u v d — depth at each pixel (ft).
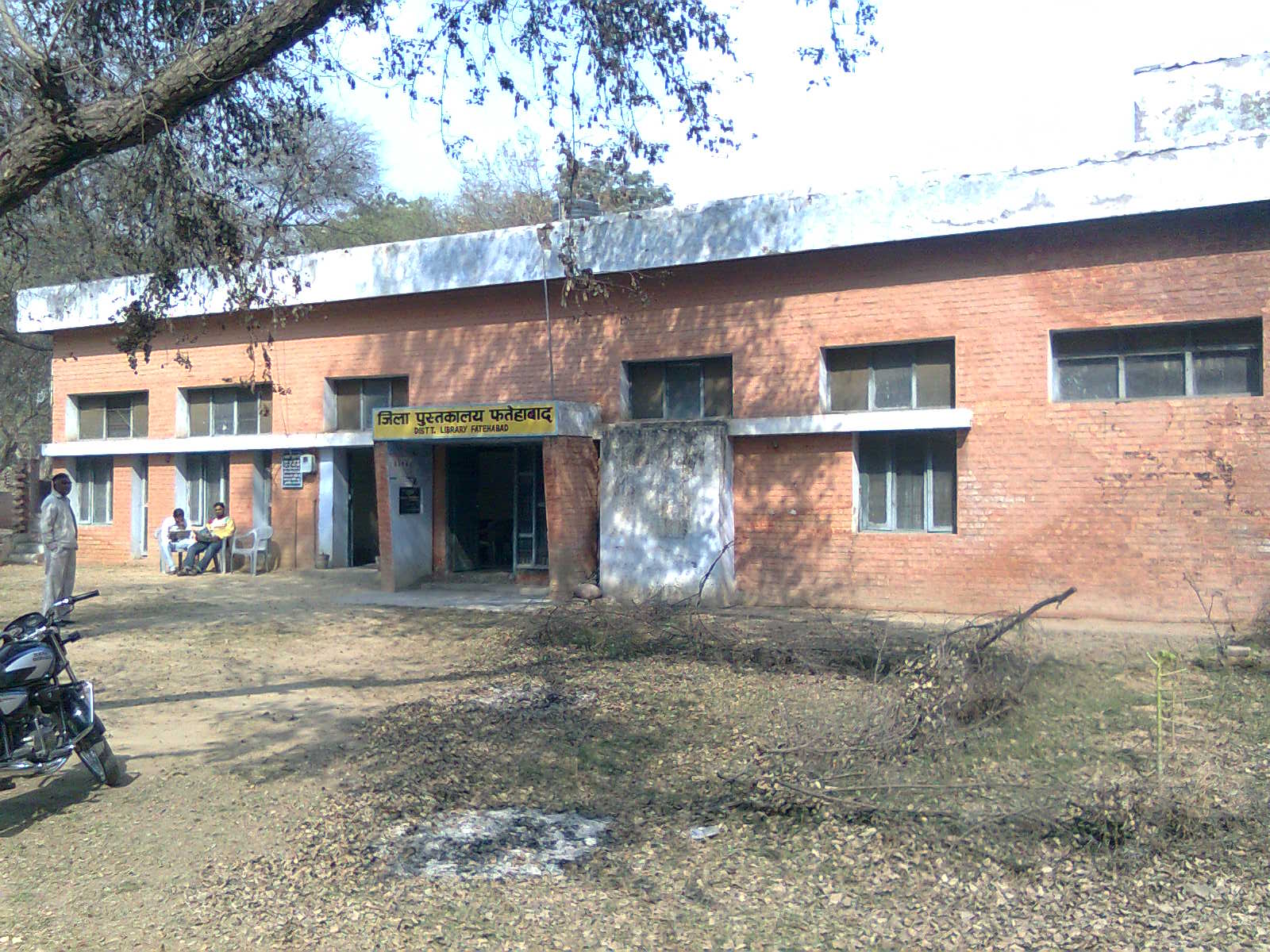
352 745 26.35
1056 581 43.11
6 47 30.01
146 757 25.62
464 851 18.90
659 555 49.67
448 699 31.19
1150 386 42.29
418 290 56.80
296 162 35.76
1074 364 43.65
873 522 48.34
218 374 65.87
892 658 34.58
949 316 45.14
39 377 100.94
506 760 24.54
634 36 31.78
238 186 34.73
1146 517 41.60
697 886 17.13
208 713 29.84
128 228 34.22
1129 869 17.04
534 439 51.70
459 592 55.11
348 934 15.72
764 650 36.52
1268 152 38.42
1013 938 15.05
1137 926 15.26
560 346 54.29
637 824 20.12
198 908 16.88
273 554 64.85
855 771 21.90
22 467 77.15
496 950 15.10
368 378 61.93
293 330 62.90
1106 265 42.14
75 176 34.12
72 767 25.07
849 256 47.19
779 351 48.80
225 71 24.39
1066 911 15.81
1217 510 40.37
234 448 64.69
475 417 52.19
